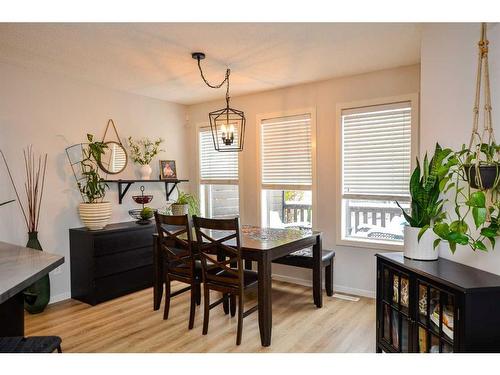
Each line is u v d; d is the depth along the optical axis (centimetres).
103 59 325
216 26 252
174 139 517
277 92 441
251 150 468
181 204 446
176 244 338
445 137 228
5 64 338
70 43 285
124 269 394
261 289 274
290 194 450
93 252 363
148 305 364
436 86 234
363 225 392
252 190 470
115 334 294
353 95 383
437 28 234
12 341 170
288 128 436
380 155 371
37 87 362
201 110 520
